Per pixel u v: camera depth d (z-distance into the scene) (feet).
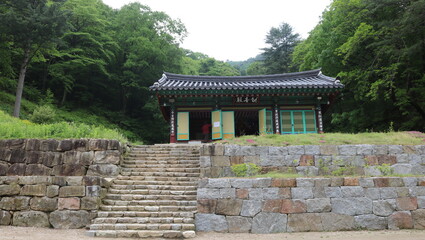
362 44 70.44
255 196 27.14
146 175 34.78
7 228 25.44
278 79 70.69
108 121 107.14
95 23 106.83
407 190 28.55
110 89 119.85
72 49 100.12
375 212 27.68
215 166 35.42
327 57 78.79
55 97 108.88
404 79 69.00
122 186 31.37
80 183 27.14
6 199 27.12
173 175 34.81
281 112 60.90
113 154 35.24
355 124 78.89
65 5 99.96
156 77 119.34
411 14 54.85
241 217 26.50
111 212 26.58
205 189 27.20
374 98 63.10
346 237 24.31
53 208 26.58
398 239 23.39
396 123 75.25
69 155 35.12
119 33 116.78
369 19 69.77
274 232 26.18
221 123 59.06
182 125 59.57
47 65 104.17
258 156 36.60
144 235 23.73
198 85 62.54
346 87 78.43
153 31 118.11
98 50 109.91
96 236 23.66
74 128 43.06
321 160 36.65
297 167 36.42
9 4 73.26
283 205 27.04
